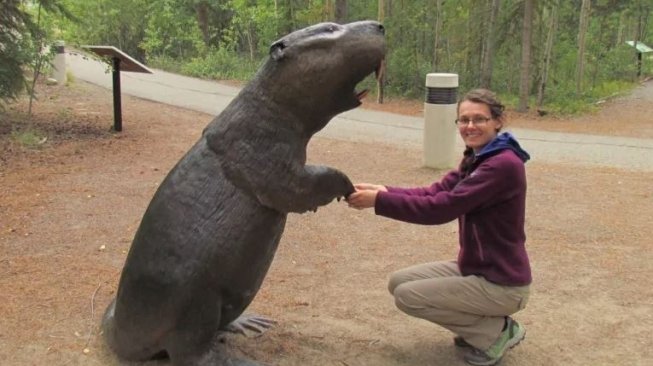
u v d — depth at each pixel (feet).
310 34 8.61
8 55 31.68
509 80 62.54
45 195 21.83
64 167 25.98
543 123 46.42
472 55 60.64
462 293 10.18
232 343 11.35
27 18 32.78
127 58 32.86
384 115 46.75
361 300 13.73
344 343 11.66
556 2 56.13
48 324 12.26
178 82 62.08
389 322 12.63
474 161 10.02
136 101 46.80
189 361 9.49
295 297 13.85
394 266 15.99
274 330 12.05
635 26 104.83
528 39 50.93
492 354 10.70
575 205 22.16
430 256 16.80
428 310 10.46
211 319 9.34
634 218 20.61
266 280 14.85
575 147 35.22
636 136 40.29
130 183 23.76
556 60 66.18
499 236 9.96
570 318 13.01
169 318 9.27
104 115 39.11
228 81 66.33
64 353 11.08
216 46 91.15
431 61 63.67
